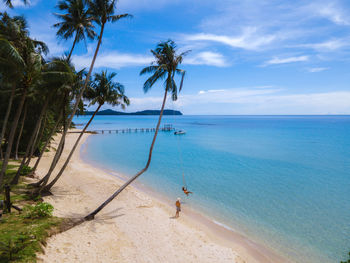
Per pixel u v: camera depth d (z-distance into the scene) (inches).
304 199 799.7
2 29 555.8
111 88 707.4
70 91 637.3
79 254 371.2
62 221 457.7
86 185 825.5
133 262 383.9
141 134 3393.2
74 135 2955.2
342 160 1488.7
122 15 609.3
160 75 606.5
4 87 732.7
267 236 549.6
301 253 483.5
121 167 1277.1
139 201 714.2
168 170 1225.4
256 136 3048.7
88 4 591.2
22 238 344.5
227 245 497.7
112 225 516.4
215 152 1804.9
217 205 740.0
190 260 417.1
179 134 3371.1
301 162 1433.3
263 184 975.6
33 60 507.2
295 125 5807.1
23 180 714.2
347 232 572.1
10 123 920.9
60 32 725.9
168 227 550.9
